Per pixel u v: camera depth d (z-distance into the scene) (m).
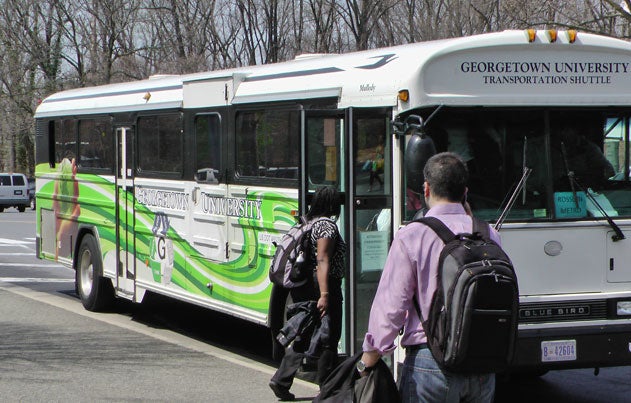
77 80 45.50
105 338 10.51
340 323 7.74
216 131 9.94
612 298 7.50
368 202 7.78
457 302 4.29
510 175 7.43
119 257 12.13
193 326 11.93
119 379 8.48
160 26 38.81
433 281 4.44
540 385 9.02
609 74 7.67
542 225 7.39
